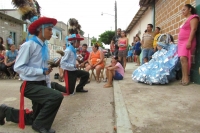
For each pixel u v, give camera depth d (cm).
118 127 291
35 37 297
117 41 1022
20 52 283
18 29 1956
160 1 880
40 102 293
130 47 1695
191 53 520
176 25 664
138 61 1243
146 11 1302
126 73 857
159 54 591
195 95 430
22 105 298
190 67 538
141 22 1558
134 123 302
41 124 291
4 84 708
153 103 391
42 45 300
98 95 524
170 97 425
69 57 515
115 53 1028
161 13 862
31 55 290
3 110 320
